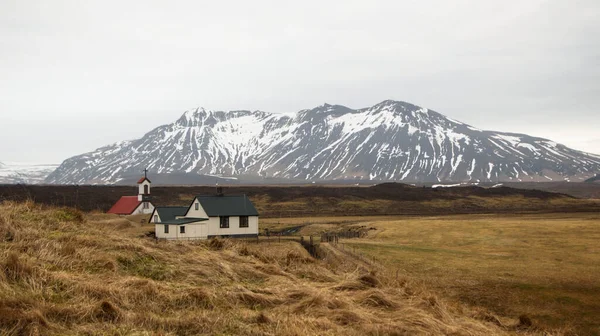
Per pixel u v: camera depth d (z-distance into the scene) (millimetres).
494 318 24688
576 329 27000
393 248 58344
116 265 17422
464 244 67938
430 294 24062
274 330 13586
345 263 42594
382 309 18062
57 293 13914
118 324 12562
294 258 27219
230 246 26047
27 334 11148
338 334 13883
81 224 23328
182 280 17516
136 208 120062
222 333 12891
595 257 51719
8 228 18797
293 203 184750
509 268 43344
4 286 13133
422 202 195750
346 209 172250
